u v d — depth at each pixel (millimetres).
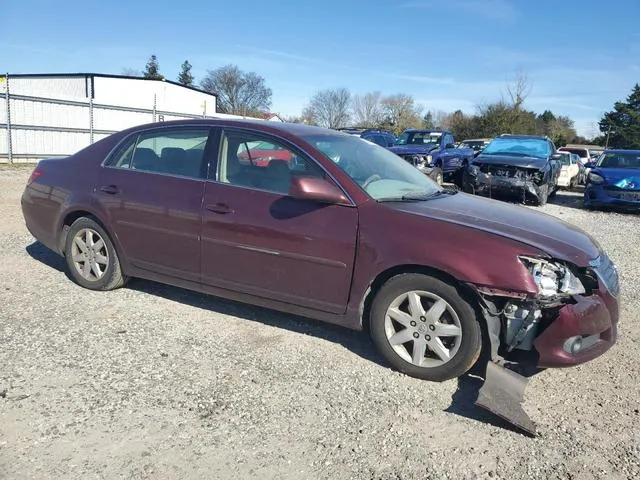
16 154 17953
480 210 3916
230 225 4020
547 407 3322
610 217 12305
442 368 3479
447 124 74625
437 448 2861
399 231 3535
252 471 2613
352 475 2619
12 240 6789
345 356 3875
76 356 3670
